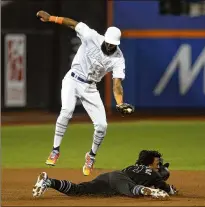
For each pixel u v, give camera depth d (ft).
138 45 263.49
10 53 267.59
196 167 152.25
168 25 263.49
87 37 105.50
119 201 93.91
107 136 206.28
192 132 215.72
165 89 264.72
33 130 222.69
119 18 262.67
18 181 131.95
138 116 262.47
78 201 94.12
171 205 87.66
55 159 107.86
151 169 101.35
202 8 263.90
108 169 149.18
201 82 265.34
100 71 106.11
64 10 262.88
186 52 264.31
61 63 267.18
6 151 178.91
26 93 270.26
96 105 107.34
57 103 268.62
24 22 267.18
